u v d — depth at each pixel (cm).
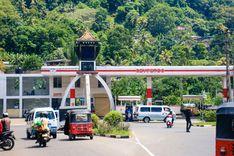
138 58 19912
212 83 16088
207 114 9044
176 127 7606
